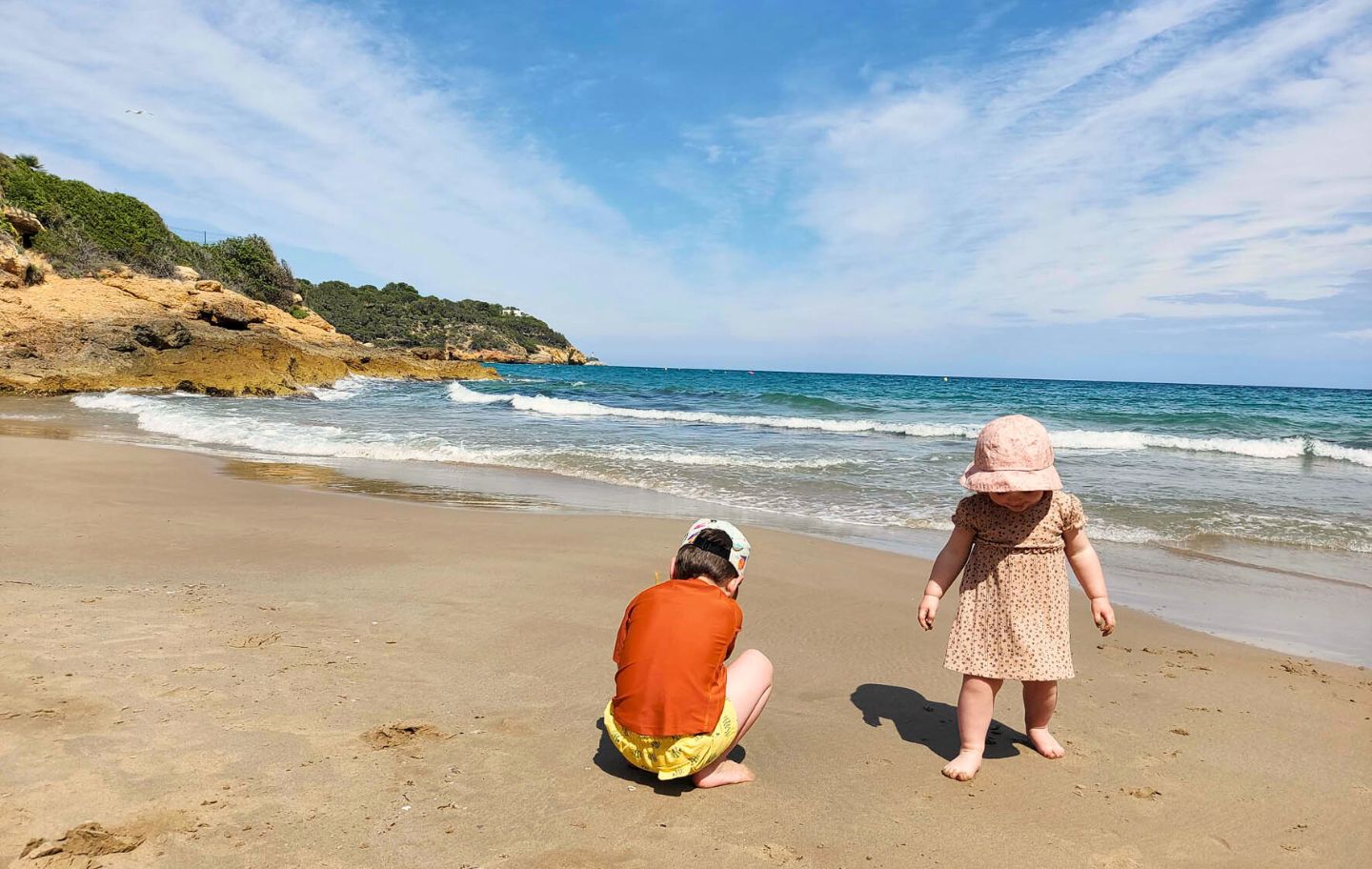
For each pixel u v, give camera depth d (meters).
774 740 3.46
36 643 3.94
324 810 2.55
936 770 3.21
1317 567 7.50
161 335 33.34
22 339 30.52
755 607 5.68
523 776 2.90
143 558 6.16
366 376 48.44
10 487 9.16
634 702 2.83
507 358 127.31
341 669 3.87
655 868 2.36
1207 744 3.56
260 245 71.62
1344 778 3.26
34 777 2.63
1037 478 3.10
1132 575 7.15
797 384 58.34
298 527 7.66
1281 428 23.52
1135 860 2.57
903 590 6.24
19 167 53.91
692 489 11.19
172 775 2.70
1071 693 4.21
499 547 7.08
